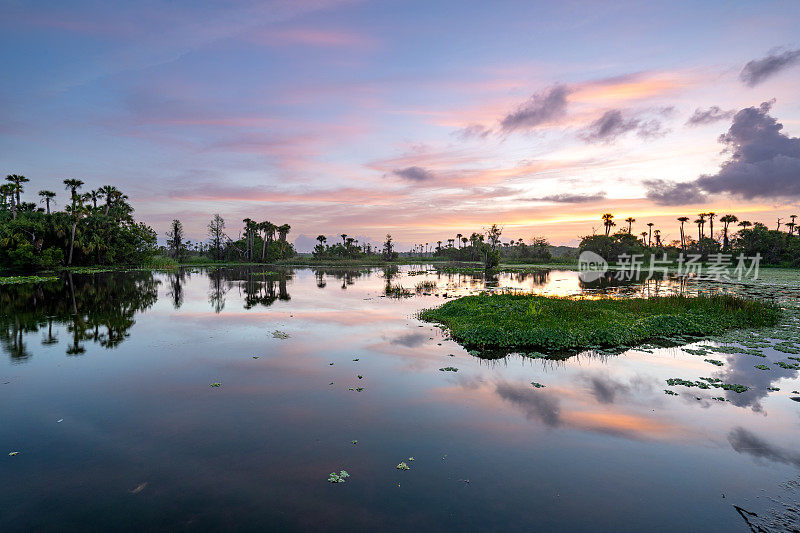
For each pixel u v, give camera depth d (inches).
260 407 389.7
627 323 705.0
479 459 296.2
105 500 248.4
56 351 592.7
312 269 2893.7
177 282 1743.4
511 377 477.4
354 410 382.6
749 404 398.9
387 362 538.0
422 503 244.5
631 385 450.6
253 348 610.2
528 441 323.6
